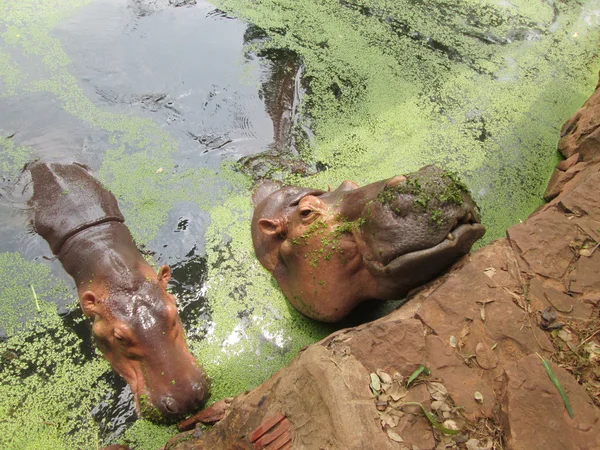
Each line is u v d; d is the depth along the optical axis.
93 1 3.16
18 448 1.62
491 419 1.26
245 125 2.54
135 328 1.61
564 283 1.53
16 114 2.52
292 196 1.94
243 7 3.18
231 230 2.19
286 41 2.97
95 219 2.02
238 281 2.03
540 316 1.45
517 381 1.28
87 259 1.89
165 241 2.14
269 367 1.82
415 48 3.06
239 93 2.67
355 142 2.53
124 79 2.71
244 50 2.89
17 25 2.95
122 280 1.73
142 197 2.27
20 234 2.09
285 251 1.82
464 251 1.59
